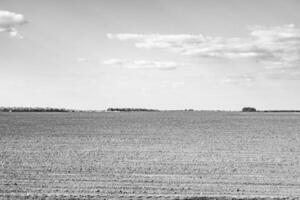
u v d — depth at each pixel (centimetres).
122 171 1716
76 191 1352
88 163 1917
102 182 1496
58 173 1666
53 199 1241
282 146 2638
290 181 1531
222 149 2469
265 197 1261
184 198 1252
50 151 2356
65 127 4459
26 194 1292
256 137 3288
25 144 2719
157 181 1520
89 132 3747
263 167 1830
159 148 2509
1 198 1248
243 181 1527
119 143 2794
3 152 2303
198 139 3097
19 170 1727
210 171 1725
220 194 1323
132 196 1272
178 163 1925
